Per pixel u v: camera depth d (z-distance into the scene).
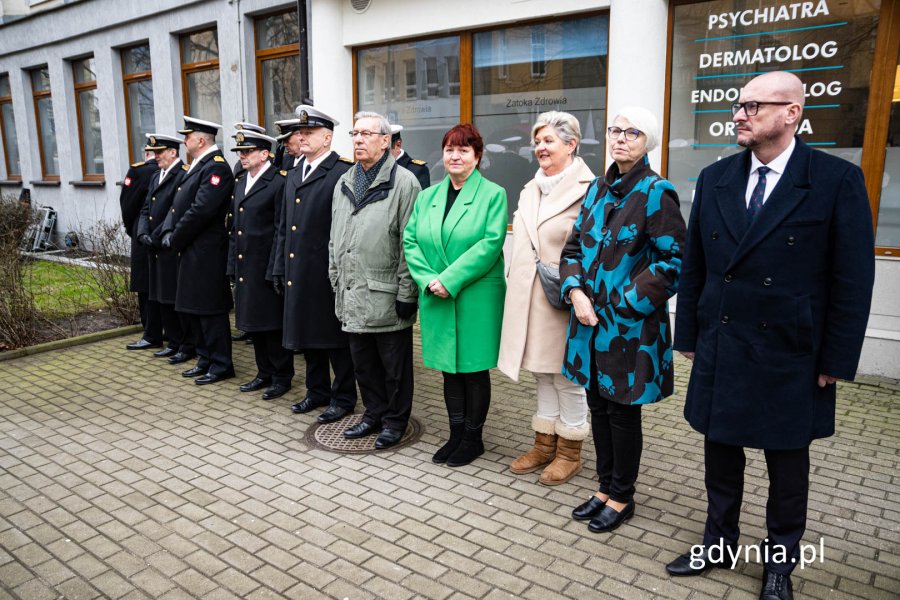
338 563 2.90
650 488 3.52
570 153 3.40
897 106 4.87
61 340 6.46
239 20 8.92
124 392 5.16
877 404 4.54
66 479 3.73
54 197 13.04
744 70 5.41
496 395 4.95
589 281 3.05
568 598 2.65
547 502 3.40
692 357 2.77
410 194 3.93
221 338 5.36
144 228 5.83
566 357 3.21
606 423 3.19
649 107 5.66
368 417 4.26
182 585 2.77
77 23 11.52
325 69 7.74
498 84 6.91
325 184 4.27
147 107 11.05
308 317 4.33
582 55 6.34
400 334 4.00
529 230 3.42
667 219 2.88
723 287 2.52
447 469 3.79
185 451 4.07
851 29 4.95
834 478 3.58
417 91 7.50
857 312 2.32
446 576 2.80
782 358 2.43
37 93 13.23
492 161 7.07
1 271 6.53
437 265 3.65
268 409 4.76
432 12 6.97
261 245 4.76
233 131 9.36
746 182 2.49
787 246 2.37
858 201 2.30
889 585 2.71
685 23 5.58
